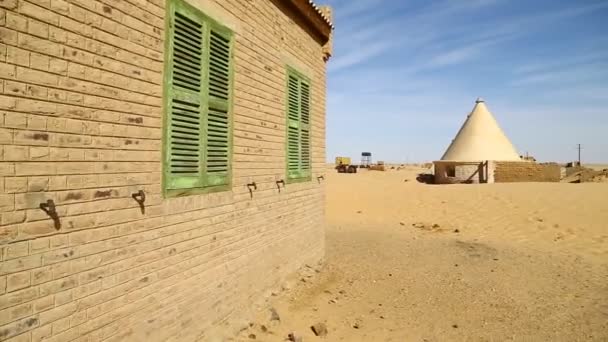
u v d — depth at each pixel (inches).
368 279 374.3
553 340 256.7
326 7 405.7
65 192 125.0
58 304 122.4
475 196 851.4
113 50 142.9
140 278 155.4
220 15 212.1
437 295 336.8
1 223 107.5
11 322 109.4
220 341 210.5
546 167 1196.5
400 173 1779.0
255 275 253.6
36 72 116.4
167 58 171.0
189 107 186.5
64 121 124.8
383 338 251.3
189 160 186.7
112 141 142.6
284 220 302.7
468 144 1470.2
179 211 178.7
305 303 296.2
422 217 752.3
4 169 108.5
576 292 352.5
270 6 276.2
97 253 136.1
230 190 223.5
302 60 339.0
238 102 232.2
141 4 156.4
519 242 573.6
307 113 353.7
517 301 326.3
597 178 1270.9
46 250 119.0
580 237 589.6
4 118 108.5
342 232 627.2
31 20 115.0
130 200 150.7
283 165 299.4
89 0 133.2
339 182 1186.6
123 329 146.9
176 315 176.2
